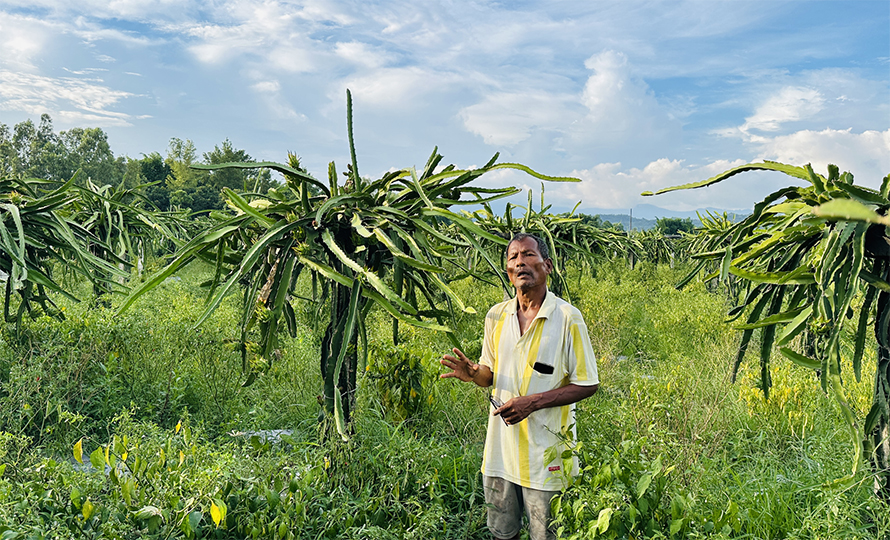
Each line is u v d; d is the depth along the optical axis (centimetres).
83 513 209
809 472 343
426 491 286
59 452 343
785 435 398
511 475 231
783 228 250
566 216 755
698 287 1133
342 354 259
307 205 294
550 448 223
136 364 466
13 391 369
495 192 325
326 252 310
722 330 676
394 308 267
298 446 313
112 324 483
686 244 1530
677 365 571
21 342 452
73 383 393
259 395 461
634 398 346
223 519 225
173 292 898
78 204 636
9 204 395
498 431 238
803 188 251
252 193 336
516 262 229
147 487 232
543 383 227
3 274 408
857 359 250
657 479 230
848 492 286
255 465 265
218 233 270
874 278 235
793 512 291
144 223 714
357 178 304
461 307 254
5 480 230
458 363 246
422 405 414
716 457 337
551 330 226
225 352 513
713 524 228
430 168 323
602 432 340
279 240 298
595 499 211
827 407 443
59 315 471
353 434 312
